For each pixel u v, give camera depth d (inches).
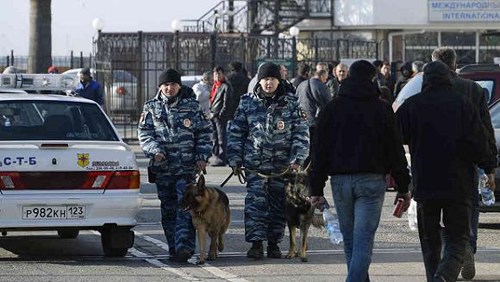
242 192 842.8
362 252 402.6
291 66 1438.2
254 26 1720.0
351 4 1708.9
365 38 1737.2
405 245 588.4
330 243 593.3
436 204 417.4
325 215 533.6
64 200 513.3
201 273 497.4
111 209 521.7
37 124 542.9
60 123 545.6
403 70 1009.5
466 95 479.5
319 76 783.1
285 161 534.3
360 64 410.6
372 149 403.5
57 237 627.8
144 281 474.9
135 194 529.0
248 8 1726.1
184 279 480.1
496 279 478.3
